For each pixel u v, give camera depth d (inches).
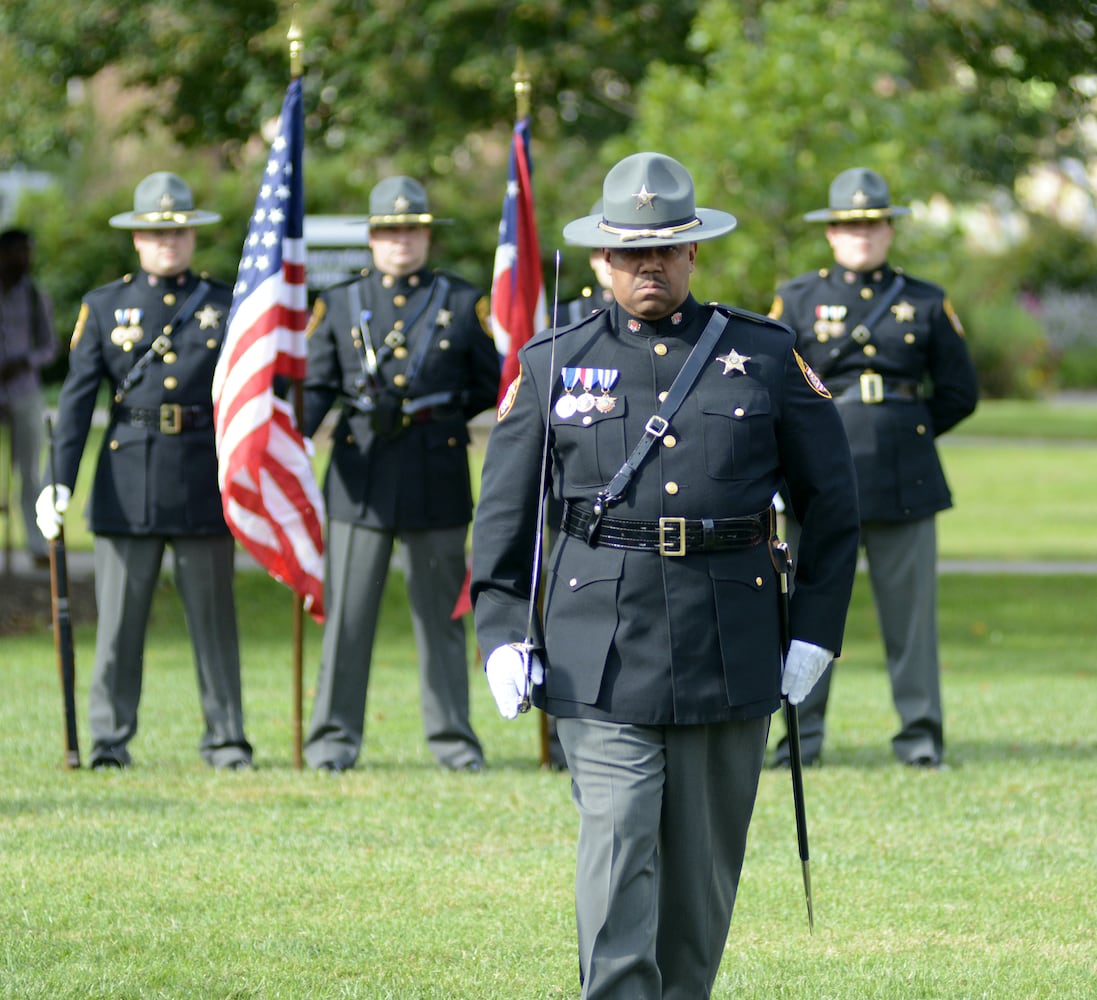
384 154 2787.9
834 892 765.3
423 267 1038.4
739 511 546.6
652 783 537.0
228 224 3668.8
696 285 2079.2
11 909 720.3
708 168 2094.0
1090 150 3688.5
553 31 2475.4
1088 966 665.0
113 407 1011.3
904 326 1035.9
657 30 2459.4
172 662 1432.1
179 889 753.6
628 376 553.3
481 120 2664.9
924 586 1037.2
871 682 1397.6
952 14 2294.5
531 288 1054.4
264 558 954.1
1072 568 2097.7
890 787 974.4
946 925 718.5
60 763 1013.2
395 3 2450.8
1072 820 896.3
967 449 3742.6
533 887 764.6
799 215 2080.5
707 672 539.2
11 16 2501.2
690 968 563.8
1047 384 5826.8
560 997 625.3
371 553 1011.3
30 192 4035.4
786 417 558.3
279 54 2501.2
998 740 1124.5
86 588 1712.6
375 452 1007.6
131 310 1000.9
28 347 1775.3
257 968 650.8
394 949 677.3
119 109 3868.1
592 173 3331.7
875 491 1021.2
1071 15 2186.3
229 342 959.0
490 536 557.3
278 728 1147.3
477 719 1214.3
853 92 2127.2
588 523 548.1
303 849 822.5
